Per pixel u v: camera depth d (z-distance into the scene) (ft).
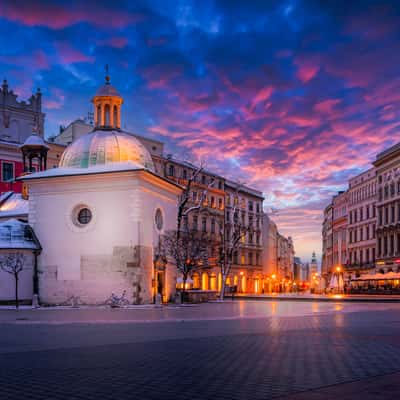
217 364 41.27
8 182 223.92
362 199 331.98
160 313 107.24
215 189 303.48
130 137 160.04
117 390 31.91
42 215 147.54
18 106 251.19
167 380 34.94
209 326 76.59
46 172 149.89
